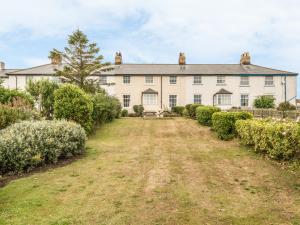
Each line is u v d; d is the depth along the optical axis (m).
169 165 8.92
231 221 4.87
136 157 10.17
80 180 7.33
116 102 28.17
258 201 5.75
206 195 6.15
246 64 42.59
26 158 8.16
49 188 6.67
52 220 4.92
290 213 5.14
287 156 8.52
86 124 15.41
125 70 39.78
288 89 38.19
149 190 6.52
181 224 4.78
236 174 7.73
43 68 38.81
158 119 26.55
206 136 15.40
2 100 17.47
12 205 5.60
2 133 9.27
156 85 38.69
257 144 10.05
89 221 4.89
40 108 18.30
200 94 38.72
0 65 43.62
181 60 42.41
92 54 30.11
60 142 9.59
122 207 5.51
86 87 29.48
